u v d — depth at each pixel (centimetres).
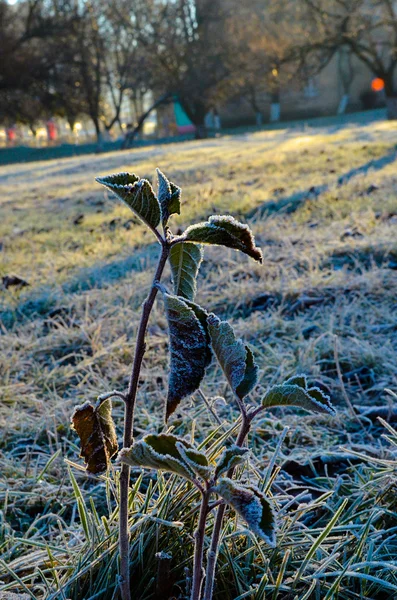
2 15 3656
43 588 162
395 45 2862
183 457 91
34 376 319
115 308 384
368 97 4556
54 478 231
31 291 459
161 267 100
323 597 153
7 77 3703
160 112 5756
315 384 280
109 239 621
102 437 111
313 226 562
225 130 4603
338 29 2784
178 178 1054
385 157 988
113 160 1839
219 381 295
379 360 298
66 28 3641
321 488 211
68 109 3956
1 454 246
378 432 246
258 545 154
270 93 4441
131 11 3728
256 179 937
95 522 166
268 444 235
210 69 3581
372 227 501
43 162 2502
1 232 751
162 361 326
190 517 164
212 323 99
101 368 324
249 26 3186
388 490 184
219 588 154
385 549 169
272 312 373
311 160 1102
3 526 198
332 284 394
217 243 98
